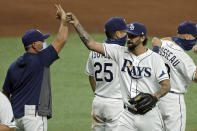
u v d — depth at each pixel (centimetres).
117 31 3425
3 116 2384
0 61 6731
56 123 4731
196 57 6844
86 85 5878
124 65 3138
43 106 3130
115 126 3472
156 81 3117
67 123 4734
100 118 3519
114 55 3167
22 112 3105
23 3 10312
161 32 9131
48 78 3178
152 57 3100
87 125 4678
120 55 3152
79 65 6575
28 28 9138
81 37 3155
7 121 2384
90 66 3603
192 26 3438
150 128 3119
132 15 9981
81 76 6178
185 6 10338
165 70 3091
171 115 3441
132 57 3123
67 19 3170
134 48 3105
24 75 3106
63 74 6238
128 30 3073
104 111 3469
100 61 3425
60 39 3173
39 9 10056
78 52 7106
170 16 9894
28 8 10081
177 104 3441
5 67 6488
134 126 3142
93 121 3566
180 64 3388
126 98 3150
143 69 3097
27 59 3114
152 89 3120
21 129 3158
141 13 10050
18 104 3117
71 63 6644
